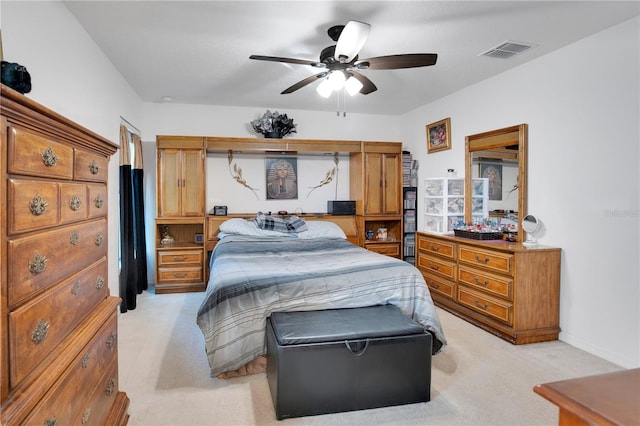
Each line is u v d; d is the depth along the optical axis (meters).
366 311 2.45
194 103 4.82
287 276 2.57
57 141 1.17
